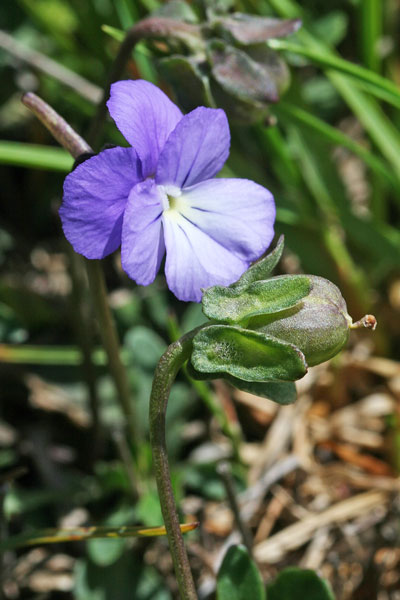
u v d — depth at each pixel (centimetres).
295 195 28
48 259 30
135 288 29
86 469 27
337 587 25
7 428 26
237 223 20
